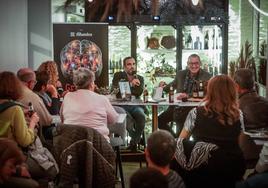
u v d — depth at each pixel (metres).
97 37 7.49
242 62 7.93
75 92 4.59
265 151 3.47
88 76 4.59
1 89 3.89
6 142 2.99
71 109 4.50
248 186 2.91
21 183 3.43
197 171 3.39
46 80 5.42
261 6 7.95
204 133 3.51
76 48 7.48
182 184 2.86
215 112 3.49
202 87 6.30
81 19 8.09
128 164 6.51
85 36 7.48
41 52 8.06
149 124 7.69
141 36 8.05
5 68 6.46
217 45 8.05
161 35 8.07
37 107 4.66
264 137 4.20
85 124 4.46
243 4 8.09
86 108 4.48
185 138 3.53
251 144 4.33
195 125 3.55
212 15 7.79
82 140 4.20
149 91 8.13
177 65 7.97
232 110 3.47
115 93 6.38
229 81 3.52
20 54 7.31
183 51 8.09
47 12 7.99
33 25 8.00
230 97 3.48
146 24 7.76
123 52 8.08
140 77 7.00
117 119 4.71
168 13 7.69
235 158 3.39
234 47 8.16
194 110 3.58
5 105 3.87
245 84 4.61
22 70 5.23
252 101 4.55
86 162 4.21
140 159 6.50
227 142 3.46
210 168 3.36
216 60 8.08
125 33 8.02
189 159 3.37
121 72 7.02
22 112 3.91
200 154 3.35
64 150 4.21
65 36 7.46
